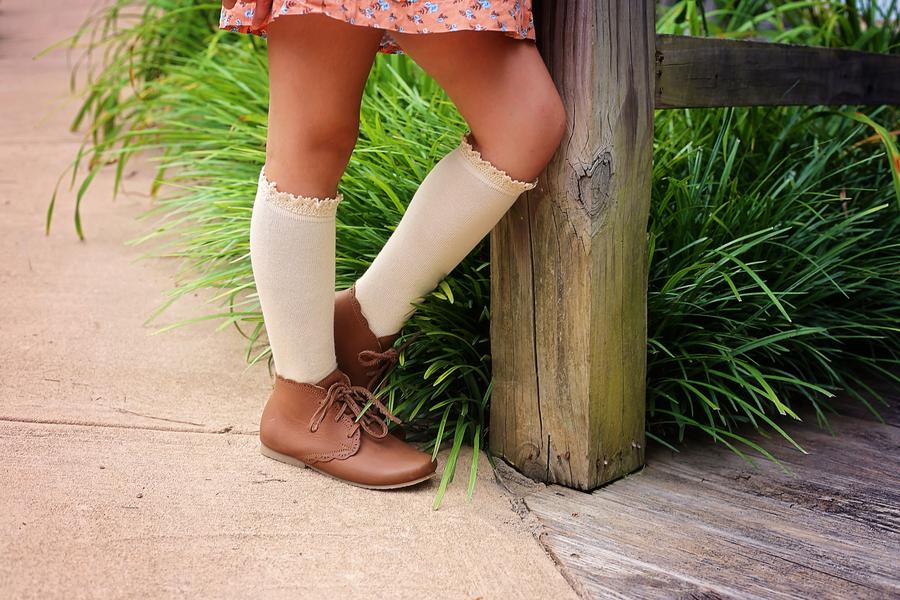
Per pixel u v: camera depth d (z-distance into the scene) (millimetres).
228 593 1151
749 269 1619
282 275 1356
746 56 1665
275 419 1504
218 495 1399
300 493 1422
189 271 2322
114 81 3359
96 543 1238
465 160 1318
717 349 1658
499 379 1543
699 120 2178
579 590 1217
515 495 1475
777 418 1814
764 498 1495
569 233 1381
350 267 1783
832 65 1886
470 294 1688
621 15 1332
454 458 1503
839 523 1421
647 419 1695
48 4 8469
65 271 2398
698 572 1271
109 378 1812
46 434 1562
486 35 1210
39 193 3055
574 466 1486
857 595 1232
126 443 1554
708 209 1825
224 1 1268
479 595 1187
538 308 1449
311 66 1223
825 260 1836
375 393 1592
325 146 1294
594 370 1437
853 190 2141
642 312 1495
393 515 1372
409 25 1155
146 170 3371
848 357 2061
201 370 1886
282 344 1427
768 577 1266
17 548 1209
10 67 5555
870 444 1713
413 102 2100
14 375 1790
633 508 1443
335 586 1183
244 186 2170
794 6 2588
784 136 2145
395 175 1829
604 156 1353
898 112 2465
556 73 1344
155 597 1131
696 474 1577
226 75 2615
